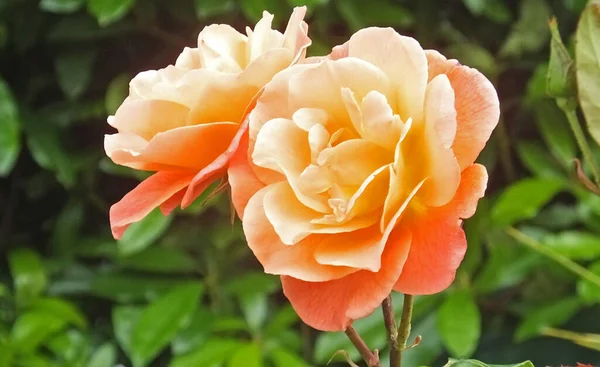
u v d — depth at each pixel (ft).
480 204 2.45
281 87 1.15
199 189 1.21
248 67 1.18
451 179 1.07
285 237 1.10
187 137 1.19
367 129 1.11
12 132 2.43
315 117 1.14
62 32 2.75
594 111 1.33
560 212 2.79
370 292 1.09
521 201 2.19
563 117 2.58
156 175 1.25
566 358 2.68
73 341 2.47
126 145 1.26
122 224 1.21
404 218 1.13
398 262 1.09
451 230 1.08
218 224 2.72
